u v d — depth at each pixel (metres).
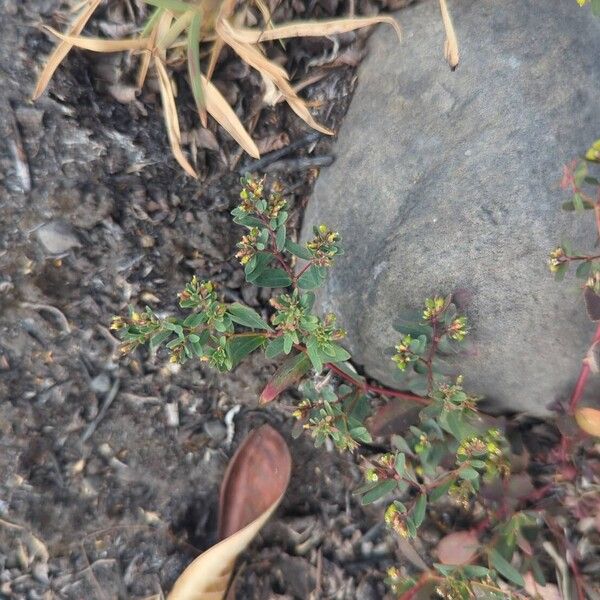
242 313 0.32
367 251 0.36
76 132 0.35
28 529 0.36
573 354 0.35
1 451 0.36
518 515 0.34
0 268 0.35
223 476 0.38
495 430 0.33
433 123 0.35
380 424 0.36
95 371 0.36
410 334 0.34
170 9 0.33
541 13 0.34
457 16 0.35
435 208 0.35
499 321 0.35
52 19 0.34
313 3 0.37
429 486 0.33
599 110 0.34
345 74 0.37
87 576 0.36
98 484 0.37
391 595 0.37
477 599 0.33
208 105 0.36
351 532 0.38
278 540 0.38
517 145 0.34
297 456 0.39
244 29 0.35
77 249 0.36
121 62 0.35
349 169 0.37
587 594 0.35
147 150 0.36
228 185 0.38
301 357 0.33
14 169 0.35
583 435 0.34
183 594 0.36
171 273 0.37
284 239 0.32
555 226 0.34
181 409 0.38
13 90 0.34
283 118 0.38
